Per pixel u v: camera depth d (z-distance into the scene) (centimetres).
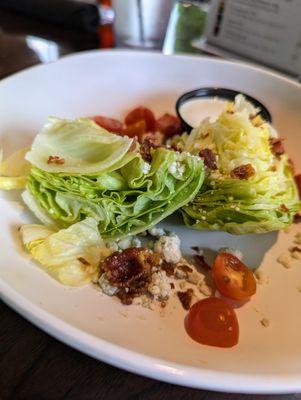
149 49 32
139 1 29
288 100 26
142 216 18
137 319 15
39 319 12
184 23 35
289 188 20
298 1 27
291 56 29
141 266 16
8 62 29
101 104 25
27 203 17
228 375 11
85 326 13
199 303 16
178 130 24
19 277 14
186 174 18
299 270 18
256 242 19
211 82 27
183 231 19
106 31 33
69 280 15
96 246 17
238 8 29
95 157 17
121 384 13
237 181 18
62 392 13
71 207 17
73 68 24
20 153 19
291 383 11
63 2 34
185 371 11
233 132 19
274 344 15
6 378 13
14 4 34
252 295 17
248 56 31
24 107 22
